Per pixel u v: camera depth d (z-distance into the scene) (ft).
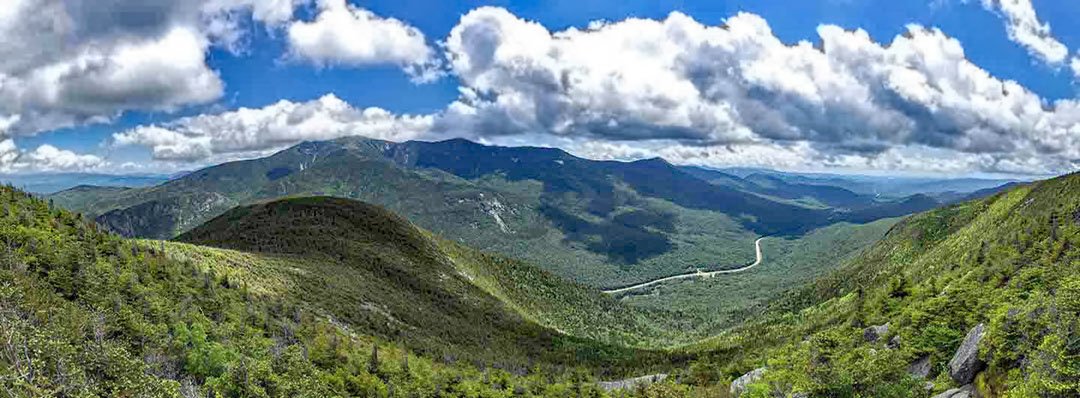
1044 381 127.44
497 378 449.48
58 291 272.31
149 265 369.30
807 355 202.80
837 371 171.22
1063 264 239.30
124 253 370.73
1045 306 157.48
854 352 183.52
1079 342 131.23
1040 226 363.76
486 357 547.49
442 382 393.91
